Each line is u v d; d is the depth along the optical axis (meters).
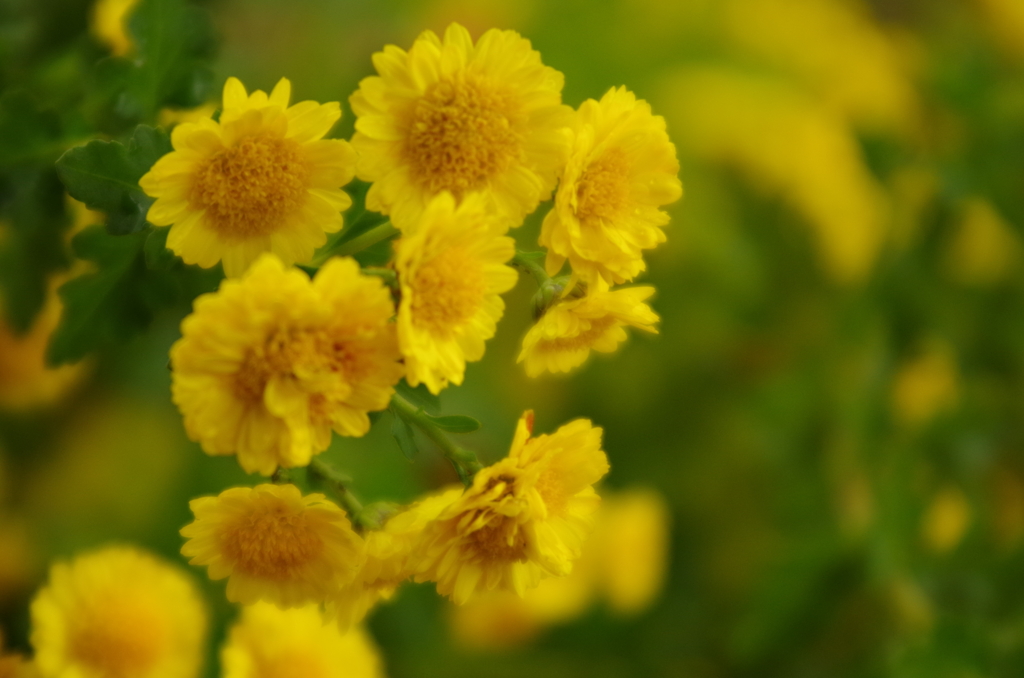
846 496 0.79
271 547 0.49
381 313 0.47
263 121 0.48
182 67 0.54
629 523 0.79
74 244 0.52
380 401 0.47
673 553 0.93
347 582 0.49
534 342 0.50
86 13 0.62
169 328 0.79
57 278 0.61
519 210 0.49
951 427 0.81
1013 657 0.67
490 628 0.78
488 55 0.49
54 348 0.53
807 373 0.85
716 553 0.92
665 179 0.51
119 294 0.53
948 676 0.67
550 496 0.50
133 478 0.81
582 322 0.50
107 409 0.83
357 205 0.51
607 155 0.50
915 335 0.87
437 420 0.50
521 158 0.49
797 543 0.77
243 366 0.47
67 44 0.62
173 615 0.60
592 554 0.79
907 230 0.89
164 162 0.48
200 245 0.48
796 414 0.84
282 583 0.50
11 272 0.58
